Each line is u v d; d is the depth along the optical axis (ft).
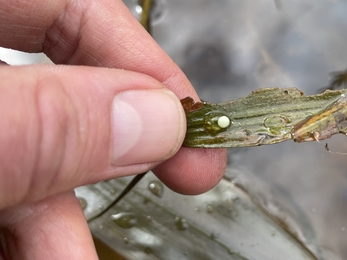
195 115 0.41
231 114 0.40
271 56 0.56
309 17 0.56
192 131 0.41
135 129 0.38
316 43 0.55
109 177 0.39
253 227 0.50
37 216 0.40
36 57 0.58
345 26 0.55
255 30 0.57
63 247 0.39
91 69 0.37
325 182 0.51
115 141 0.38
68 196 0.40
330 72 0.54
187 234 0.51
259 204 0.51
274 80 0.55
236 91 0.55
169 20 0.58
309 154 0.52
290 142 0.53
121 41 0.45
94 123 0.36
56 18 0.44
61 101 0.35
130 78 0.38
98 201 0.52
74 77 0.36
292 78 0.55
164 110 0.38
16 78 0.34
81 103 0.36
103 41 0.45
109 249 0.50
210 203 0.52
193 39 0.57
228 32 0.57
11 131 0.33
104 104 0.37
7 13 0.43
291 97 0.39
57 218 0.40
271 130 0.39
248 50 0.56
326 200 0.51
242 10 0.57
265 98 0.40
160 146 0.39
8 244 0.40
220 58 0.56
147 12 0.56
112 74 0.37
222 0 0.58
